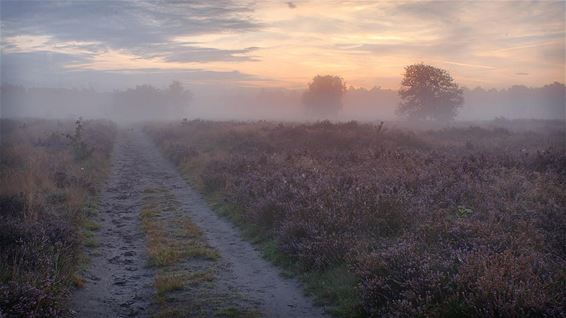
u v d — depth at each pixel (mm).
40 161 18078
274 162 17219
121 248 9781
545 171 13594
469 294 5465
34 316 5438
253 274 8086
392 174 13469
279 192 11648
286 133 26469
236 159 18422
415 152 19609
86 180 16219
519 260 6250
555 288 5613
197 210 13398
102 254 9281
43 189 13758
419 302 5625
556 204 9555
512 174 12516
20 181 13391
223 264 8641
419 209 9539
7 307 5559
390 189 10867
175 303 6762
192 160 22641
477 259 6238
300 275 7758
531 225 8016
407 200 10016
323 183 12008
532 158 15227
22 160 18328
